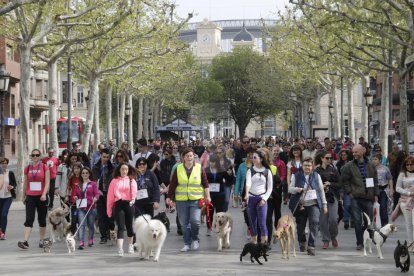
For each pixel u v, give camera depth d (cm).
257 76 7931
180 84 7488
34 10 2547
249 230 1638
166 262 1345
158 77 5262
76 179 1588
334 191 1530
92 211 1588
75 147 2056
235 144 2520
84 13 2627
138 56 3581
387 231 1384
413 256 1416
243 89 9525
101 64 3672
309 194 1444
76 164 1588
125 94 5922
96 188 1583
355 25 2600
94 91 3688
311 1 3025
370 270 1255
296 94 7588
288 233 1384
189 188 1480
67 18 2609
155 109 8612
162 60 5006
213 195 1723
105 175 1633
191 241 1520
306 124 7600
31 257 1421
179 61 5559
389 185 1761
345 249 1521
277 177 1539
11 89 6334
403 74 2825
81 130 6281
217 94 9256
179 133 7600
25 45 2653
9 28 2747
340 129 5891
